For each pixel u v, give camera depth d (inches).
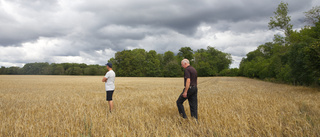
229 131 137.9
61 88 652.1
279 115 182.5
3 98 366.6
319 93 432.1
